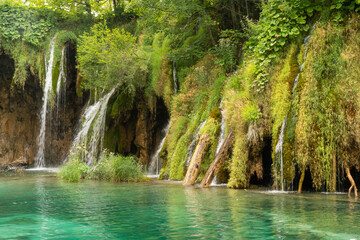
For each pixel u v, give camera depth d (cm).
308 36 922
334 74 809
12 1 2203
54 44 2116
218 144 1038
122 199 697
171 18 1518
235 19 1454
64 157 2184
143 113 1641
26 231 431
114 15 2156
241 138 920
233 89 1067
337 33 846
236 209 569
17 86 2183
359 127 748
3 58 2148
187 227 445
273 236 396
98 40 1659
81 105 2241
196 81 1407
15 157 2212
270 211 548
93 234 414
